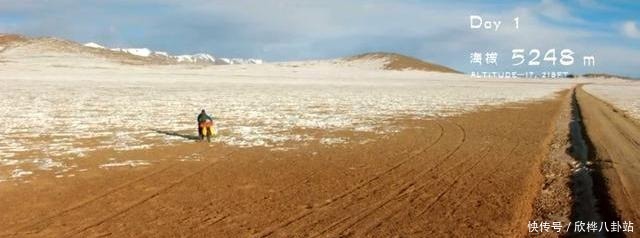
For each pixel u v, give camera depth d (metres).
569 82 150.38
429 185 14.96
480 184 15.07
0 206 12.83
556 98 60.03
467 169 17.20
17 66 141.62
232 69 163.75
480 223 11.55
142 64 184.62
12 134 25.16
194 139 23.92
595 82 158.00
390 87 87.81
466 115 36.44
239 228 11.22
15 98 48.34
